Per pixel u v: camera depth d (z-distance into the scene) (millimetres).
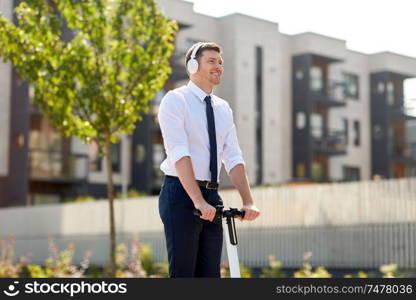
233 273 6812
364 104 72375
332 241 31219
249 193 7449
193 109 7227
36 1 18422
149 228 39281
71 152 59812
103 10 18953
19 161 55375
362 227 30219
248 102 66562
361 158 73125
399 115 71062
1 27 18172
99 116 19016
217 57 7301
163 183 7301
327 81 71875
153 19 19375
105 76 19078
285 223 33250
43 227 46875
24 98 54188
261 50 67688
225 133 7441
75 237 44156
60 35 18641
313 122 71625
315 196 32156
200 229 7176
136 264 27531
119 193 59188
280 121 69312
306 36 70312
